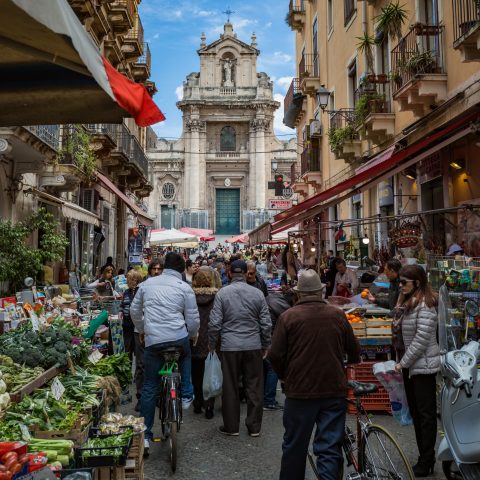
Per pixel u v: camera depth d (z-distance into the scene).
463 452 4.28
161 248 40.88
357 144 15.77
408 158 10.80
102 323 8.62
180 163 57.16
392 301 7.72
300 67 25.22
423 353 5.02
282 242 27.84
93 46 3.00
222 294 6.34
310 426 3.99
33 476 3.15
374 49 14.77
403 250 10.74
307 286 4.21
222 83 57.91
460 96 9.35
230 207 58.41
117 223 26.75
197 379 7.24
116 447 4.09
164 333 5.72
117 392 6.07
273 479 4.92
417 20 11.57
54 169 14.06
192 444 5.92
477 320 5.95
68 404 4.90
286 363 4.14
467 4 8.87
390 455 3.75
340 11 18.70
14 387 4.73
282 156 57.09
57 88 4.24
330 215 20.97
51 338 6.00
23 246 10.52
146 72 25.86
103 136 17.53
